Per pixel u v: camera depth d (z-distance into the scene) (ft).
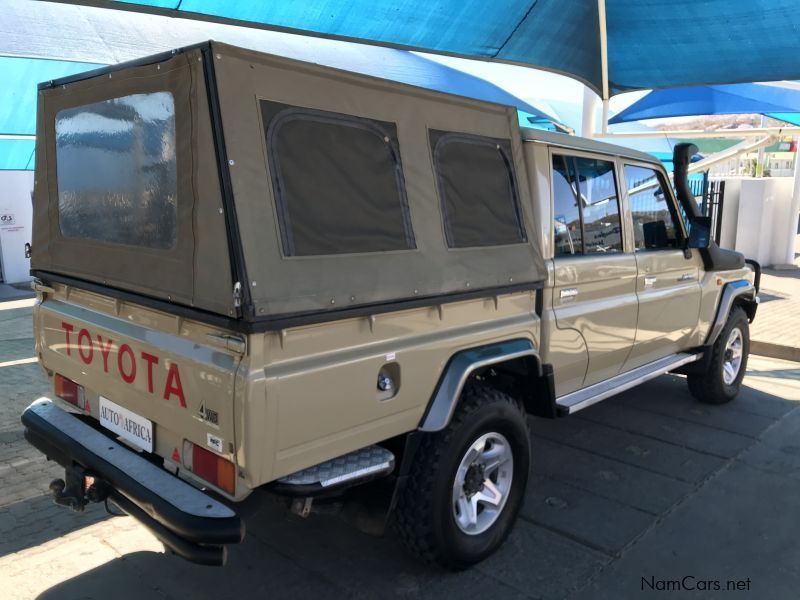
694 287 16.55
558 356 11.95
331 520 12.30
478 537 10.50
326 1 17.65
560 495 13.38
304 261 7.70
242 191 7.26
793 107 35.70
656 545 11.50
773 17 21.25
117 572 10.53
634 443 16.25
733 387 19.29
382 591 10.06
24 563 10.75
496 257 10.37
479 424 10.04
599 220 13.41
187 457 8.36
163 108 8.11
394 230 8.86
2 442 15.93
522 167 11.22
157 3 15.66
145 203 8.59
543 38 23.18
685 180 16.10
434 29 21.08
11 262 43.24
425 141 9.44
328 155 8.18
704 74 26.96
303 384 7.69
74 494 9.50
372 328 8.53
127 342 9.04
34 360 24.03
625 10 21.75
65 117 10.26
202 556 7.55
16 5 23.31
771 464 15.05
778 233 48.34
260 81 7.54
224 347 7.52
